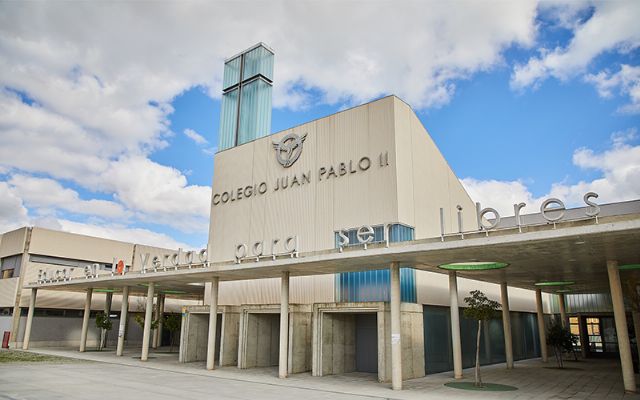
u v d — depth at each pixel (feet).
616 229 43.11
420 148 92.73
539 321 108.99
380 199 84.17
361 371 82.38
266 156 106.52
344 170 90.74
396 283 63.41
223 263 78.33
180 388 60.34
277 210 100.53
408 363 71.61
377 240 82.33
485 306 65.57
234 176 112.47
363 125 89.92
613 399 54.80
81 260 148.15
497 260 63.46
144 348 99.60
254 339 89.04
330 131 95.09
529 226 48.85
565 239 47.73
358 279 84.53
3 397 50.93
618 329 60.59
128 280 99.76
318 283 90.22
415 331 75.00
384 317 69.41
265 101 123.85
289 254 69.97
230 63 132.05
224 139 124.88
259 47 126.21
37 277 137.08
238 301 104.17
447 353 85.40
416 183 88.63
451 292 74.95
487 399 53.52
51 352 114.93
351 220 87.30
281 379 71.36
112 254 156.15
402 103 89.30
